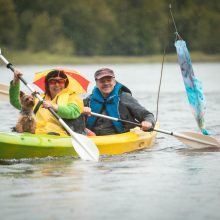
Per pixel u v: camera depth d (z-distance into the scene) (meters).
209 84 72.56
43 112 25.33
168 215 16.42
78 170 21.58
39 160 23.34
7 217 16.09
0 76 84.00
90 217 16.17
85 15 183.62
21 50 171.38
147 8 189.62
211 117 38.12
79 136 23.91
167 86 69.00
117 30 186.75
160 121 36.22
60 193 18.33
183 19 193.12
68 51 173.00
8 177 20.30
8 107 44.53
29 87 24.73
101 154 24.81
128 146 25.73
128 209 16.86
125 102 26.56
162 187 19.16
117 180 20.05
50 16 183.62
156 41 185.88
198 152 25.72
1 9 169.88
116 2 192.62
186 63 28.77
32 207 16.92
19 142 23.03
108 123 26.67
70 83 26.97
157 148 26.86
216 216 16.36
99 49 185.50
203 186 19.31
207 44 194.00
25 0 183.25
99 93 26.72
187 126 33.84
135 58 176.62
